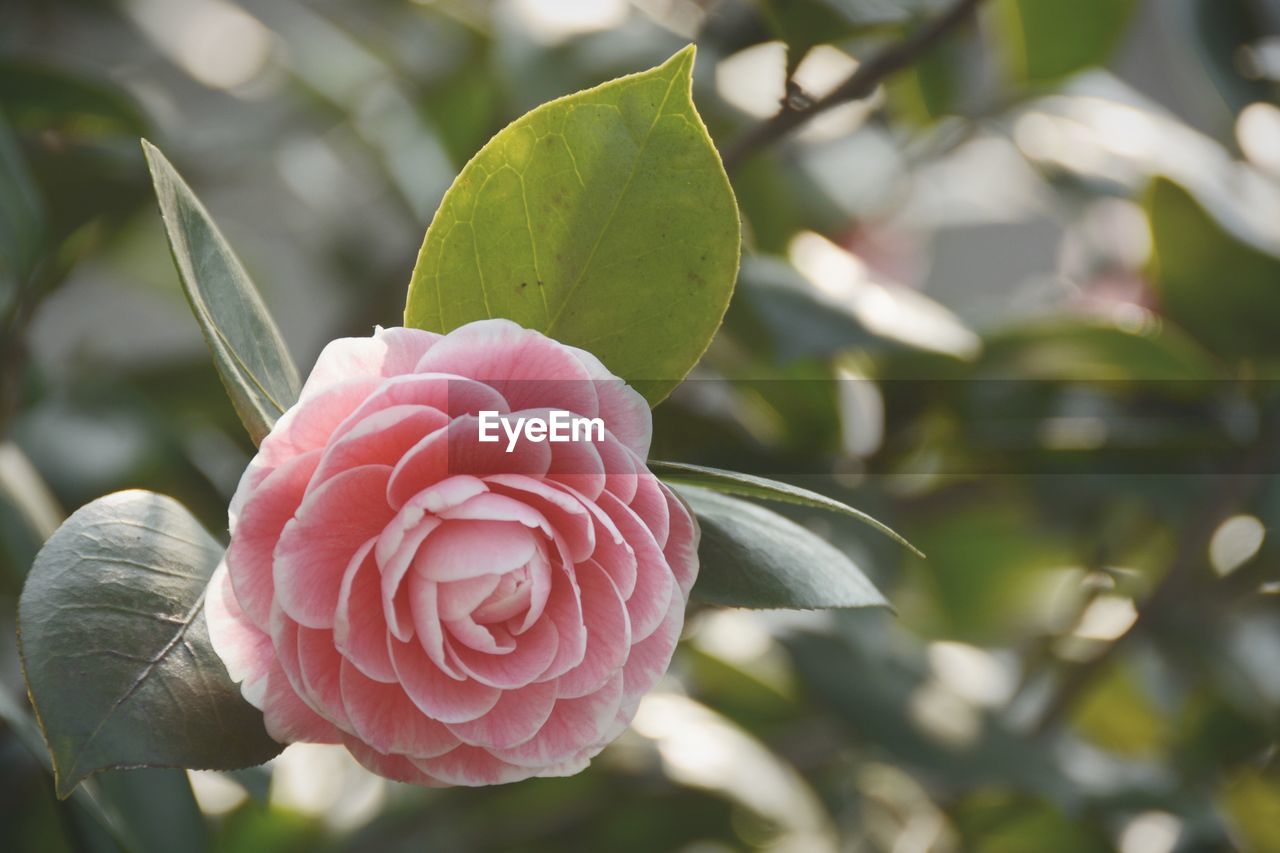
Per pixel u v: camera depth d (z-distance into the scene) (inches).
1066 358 40.8
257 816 34.3
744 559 25.9
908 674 42.3
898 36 35.3
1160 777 43.6
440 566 24.0
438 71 51.9
